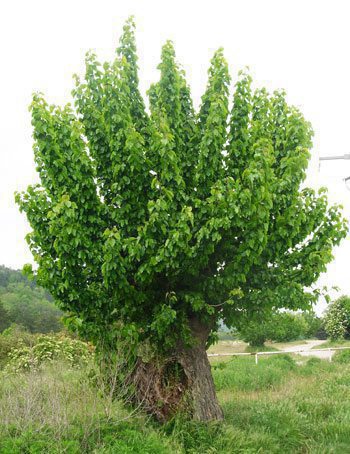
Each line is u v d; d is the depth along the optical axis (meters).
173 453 6.29
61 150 7.00
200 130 7.91
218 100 7.07
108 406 6.91
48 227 7.15
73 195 7.07
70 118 7.22
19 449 5.45
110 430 6.57
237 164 7.52
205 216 7.06
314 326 42.62
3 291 64.69
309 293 7.89
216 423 7.65
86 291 7.27
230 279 7.08
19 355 14.40
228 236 7.18
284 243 7.48
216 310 7.89
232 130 7.57
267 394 11.56
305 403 10.24
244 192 6.38
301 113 7.96
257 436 7.37
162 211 6.55
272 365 16.41
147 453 5.88
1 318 44.81
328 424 8.57
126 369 7.96
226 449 6.87
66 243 6.82
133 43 8.02
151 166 7.06
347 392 11.71
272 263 7.85
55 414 6.36
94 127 7.39
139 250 6.63
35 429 6.16
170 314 6.96
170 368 8.12
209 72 7.99
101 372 7.57
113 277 6.70
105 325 7.55
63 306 7.45
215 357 19.55
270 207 6.63
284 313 8.65
